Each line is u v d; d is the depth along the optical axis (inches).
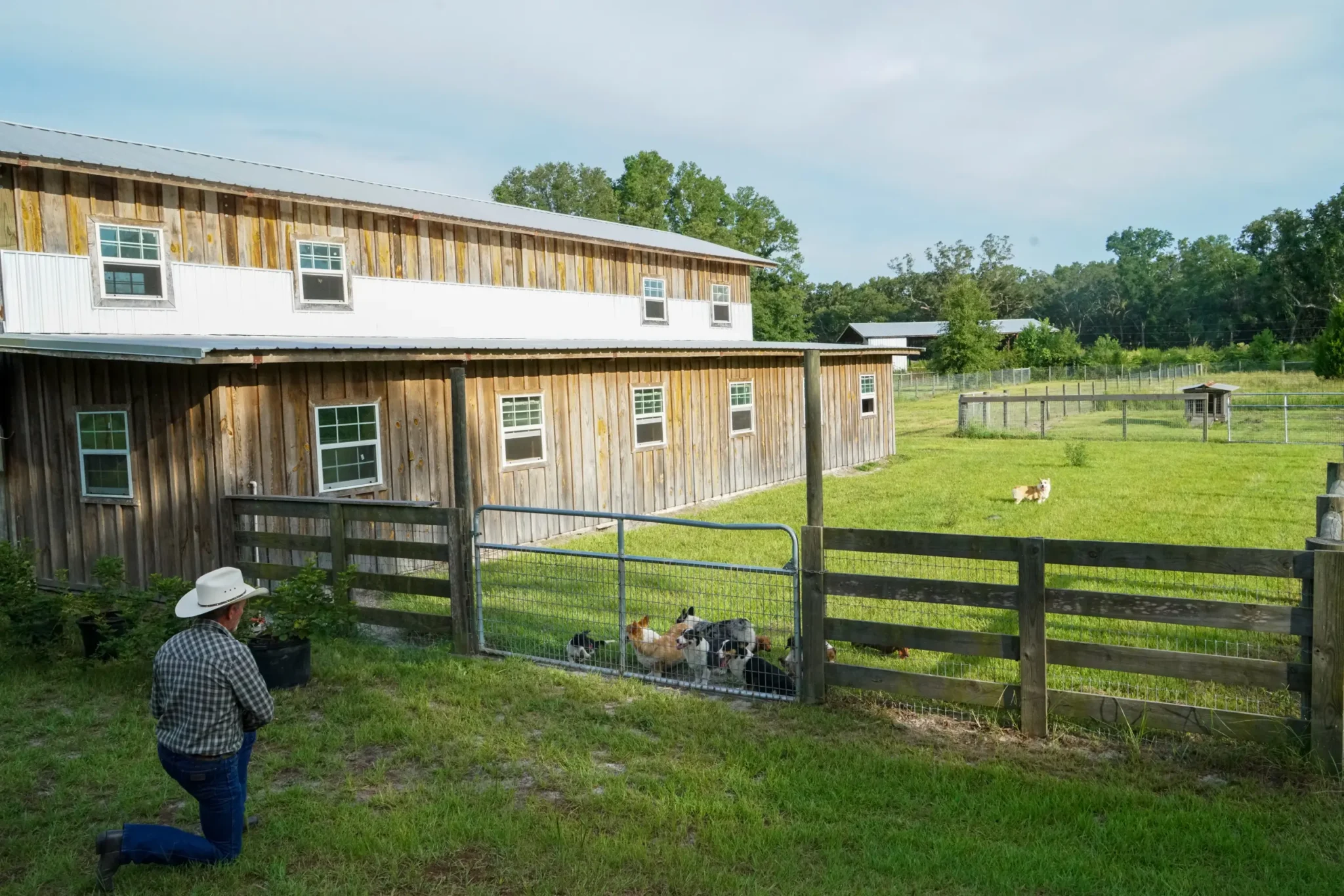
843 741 243.8
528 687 295.0
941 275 4104.3
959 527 579.2
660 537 575.5
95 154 508.1
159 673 180.1
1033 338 2780.5
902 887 172.7
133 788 227.1
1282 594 381.4
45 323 472.7
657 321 902.4
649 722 262.1
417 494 522.3
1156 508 628.4
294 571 384.5
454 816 205.5
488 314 717.9
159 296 518.9
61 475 469.1
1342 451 956.0
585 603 395.9
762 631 328.8
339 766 239.9
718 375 778.2
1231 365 2407.7
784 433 867.4
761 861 184.4
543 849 191.2
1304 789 206.8
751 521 631.2
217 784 181.3
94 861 194.7
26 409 479.8
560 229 780.0
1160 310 4276.6
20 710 290.7
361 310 624.1
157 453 434.6
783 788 215.9
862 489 781.3
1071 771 222.8
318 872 186.2
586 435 641.0
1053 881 172.4
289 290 582.2
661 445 712.4
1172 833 187.8
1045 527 567.8
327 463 472.7
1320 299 3526.1
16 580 345.7
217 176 546.0
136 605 320.8
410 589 349.4
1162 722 230.8
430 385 532.4
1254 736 221.6
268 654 294.4
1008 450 1058.7
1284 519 571.2
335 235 608.4
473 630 336.8
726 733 251.6
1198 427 1279.5
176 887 180.7
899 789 213.8
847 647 328.8
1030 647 241.4
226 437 418.6
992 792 210.4
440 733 256.7
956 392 2153.1
